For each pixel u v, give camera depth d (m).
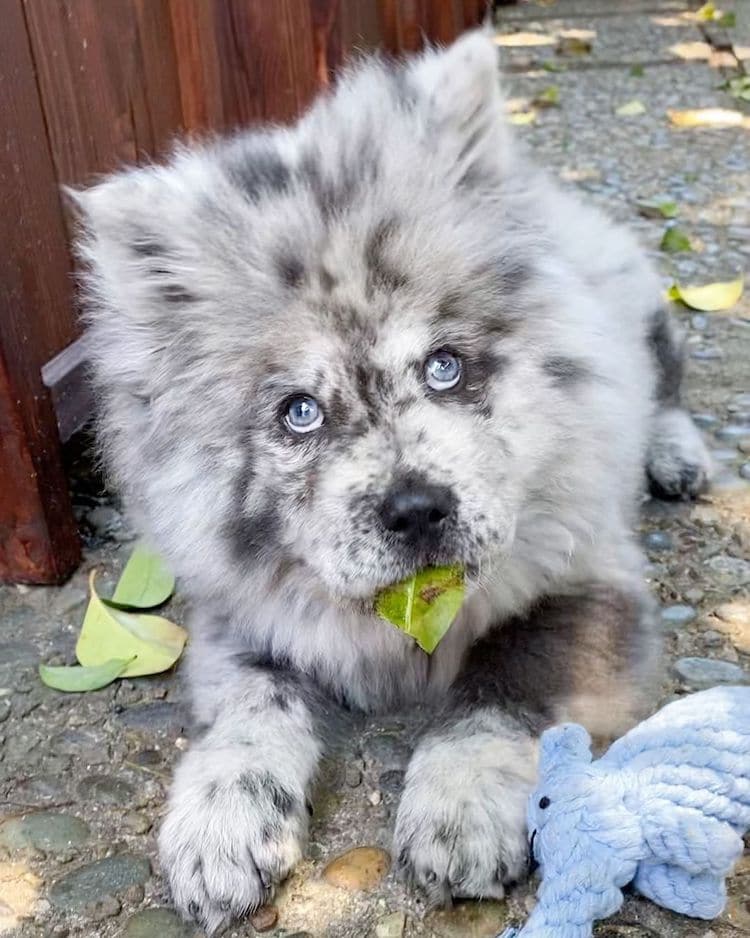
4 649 0.62
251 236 0.49
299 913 0.44
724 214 1.12
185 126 0.80
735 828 0.40
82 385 0.74
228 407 0.50
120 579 0.65
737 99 1.50
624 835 0.39
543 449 0.50
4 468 0.63
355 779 0.51
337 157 0.51
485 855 0.43
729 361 0.85
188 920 0.45
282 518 0.50
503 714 0.50
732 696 0.43
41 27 0.64
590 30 1.89
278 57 0.87
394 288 0.48
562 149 1.35
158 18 0.75
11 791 0.52
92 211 0.51
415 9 1.16
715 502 0.70
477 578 0.47
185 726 0.55
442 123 0.52
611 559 0.56
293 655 0.54
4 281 0.60
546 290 0.51
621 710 0.50
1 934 0.44
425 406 0.48
